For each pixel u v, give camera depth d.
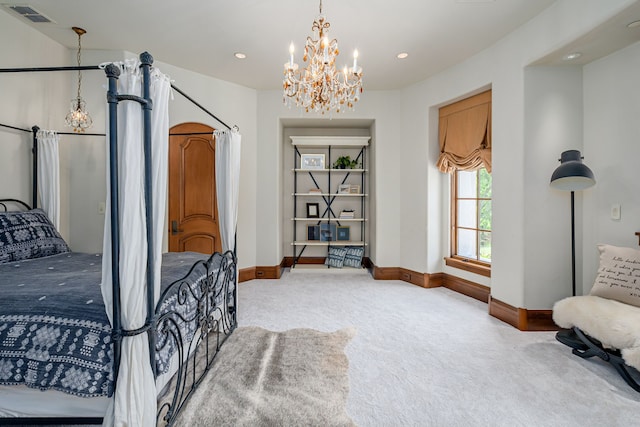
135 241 1.21
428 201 3.81
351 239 5.00
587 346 2.05
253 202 4.20
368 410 1.56
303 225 5.00
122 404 1.16
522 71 2.61
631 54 2.29
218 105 3.84
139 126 1.23
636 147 2.29
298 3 2.35
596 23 2.02
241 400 1.62
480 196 3.50
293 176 4.98
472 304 3.22
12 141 2.56
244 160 4.09
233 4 2.37
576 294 2.62
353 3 2.33
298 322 2.75
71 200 3.14
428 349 2.23
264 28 2.71
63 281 1.53
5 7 2.40
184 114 3.62
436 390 1.73
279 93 4.21
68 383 1.17
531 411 1.56
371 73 3.64
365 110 4.21
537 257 2.60
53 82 2.94
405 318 2.83
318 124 4.63
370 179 4.73
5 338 1.20
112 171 1.16
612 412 1.55
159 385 1.58
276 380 1.82
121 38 2.90
